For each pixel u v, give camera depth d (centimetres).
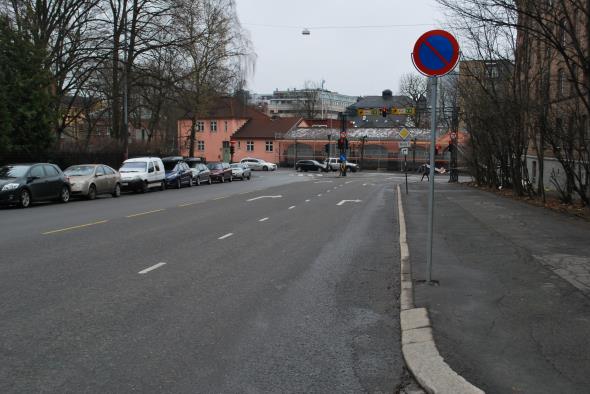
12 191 2016
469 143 3719
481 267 881
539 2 1622
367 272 914
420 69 752
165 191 3259
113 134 4288
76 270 886
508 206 1928
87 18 3622
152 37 3762
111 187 2716
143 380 462
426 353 503
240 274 883
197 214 1794
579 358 486
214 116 9194
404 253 1033
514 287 744
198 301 714
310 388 452
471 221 1497
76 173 2578
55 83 3428
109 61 3762
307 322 631
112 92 4091
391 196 2831
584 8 1589
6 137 2548
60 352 523
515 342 529
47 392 436
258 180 4975
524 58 2216
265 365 500
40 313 646
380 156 8112
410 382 464
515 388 428
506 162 2964
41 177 2178
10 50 2683
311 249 1139
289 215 1808
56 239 1205
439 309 643
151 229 1397
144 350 532
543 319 600
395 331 601
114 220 1591
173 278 845
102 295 733
